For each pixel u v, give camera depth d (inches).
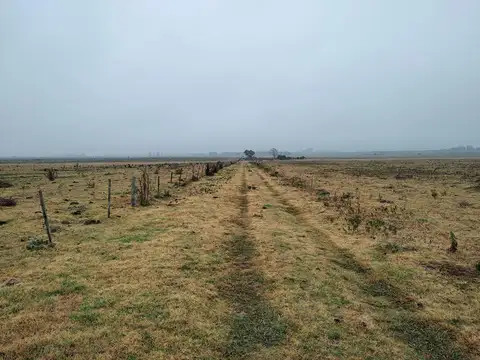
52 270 455.8
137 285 413.4
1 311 345.7
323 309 372.2
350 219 789.2
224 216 829.8
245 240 643.5
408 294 416.2
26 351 279.9
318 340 313.1
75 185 1471.5
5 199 932.6
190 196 1151.0
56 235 625.9
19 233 632.4
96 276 438.0
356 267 516.1
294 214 916.0
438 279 457.1
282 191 1369.3
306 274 469.4
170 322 333.1
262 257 537.0
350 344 308.0
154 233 647.1
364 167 3437.5
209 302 383.2
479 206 960.3
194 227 694.5
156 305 365.7
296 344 305.3
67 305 360.8
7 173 2335.1
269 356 287.3
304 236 676.1
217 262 512.4
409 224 754.8
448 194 1221.7
